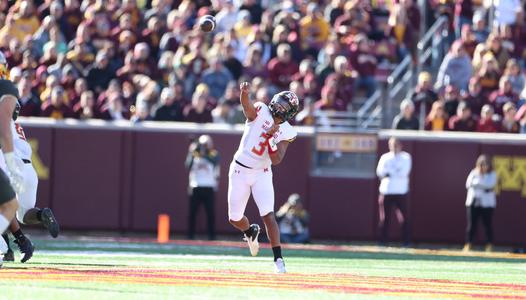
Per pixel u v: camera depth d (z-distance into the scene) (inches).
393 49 2610.7
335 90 2412.6
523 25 2615.7
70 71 2449.6
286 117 1230.3
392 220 2326.5
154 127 2383.1
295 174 2367.1
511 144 2303.2
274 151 1227.2
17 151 1202.0
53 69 2482.8
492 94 2423.7
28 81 2409.0
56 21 2650.1
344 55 2518.5
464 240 2332.7
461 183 2326.5
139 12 2664.9
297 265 1539.1
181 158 2378.2
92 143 2391.7
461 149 2324.1
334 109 2404.0
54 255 1579.7
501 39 2534.5
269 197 1248.8
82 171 2391.7
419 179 2337.6
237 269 1350.9
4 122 1013.2
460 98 2404.0
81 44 2518.5
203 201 2309.3
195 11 2726.4
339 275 1288.1
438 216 2337.6
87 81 2488.9
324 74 2477.9
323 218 2363.4
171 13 2672.2
